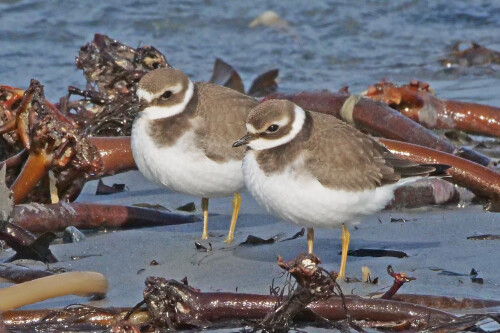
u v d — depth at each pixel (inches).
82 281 365.4
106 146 573.6
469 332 334.3
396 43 928.3
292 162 417.4
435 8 1014.4
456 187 517.7
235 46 906.7
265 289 397.4
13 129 480.1
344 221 425.1
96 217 483.2
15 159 482.0
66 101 640.4
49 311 348.8
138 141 481.4
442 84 815.7
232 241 472.4
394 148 526.6
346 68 869.8
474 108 667.4
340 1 1007.6
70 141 463.2
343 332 336.5
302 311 344.8
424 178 475.5
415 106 668.7
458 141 658.2
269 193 423.2
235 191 477.7
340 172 415.8
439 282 395.5
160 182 486.0
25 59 831.7
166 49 887.1
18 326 342.6
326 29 952.3
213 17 948.0
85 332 342.6
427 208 516.1
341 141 423.2
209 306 346.9
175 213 518.6
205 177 471.8
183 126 471.5
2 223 430.9
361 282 401.7
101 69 639.8
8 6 928.3
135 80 636.1
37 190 484.4
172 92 473.7
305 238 476.1
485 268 414.6
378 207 431.8
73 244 462.6
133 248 457.7
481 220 491.5
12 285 373.7
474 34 954.1
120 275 417.4
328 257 444.8
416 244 454.3
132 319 350.0
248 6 972.6
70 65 824.9
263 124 421.4
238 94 494.9
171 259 441.7
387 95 668.1
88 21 915.4
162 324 345.1
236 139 471.5
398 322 341.4
